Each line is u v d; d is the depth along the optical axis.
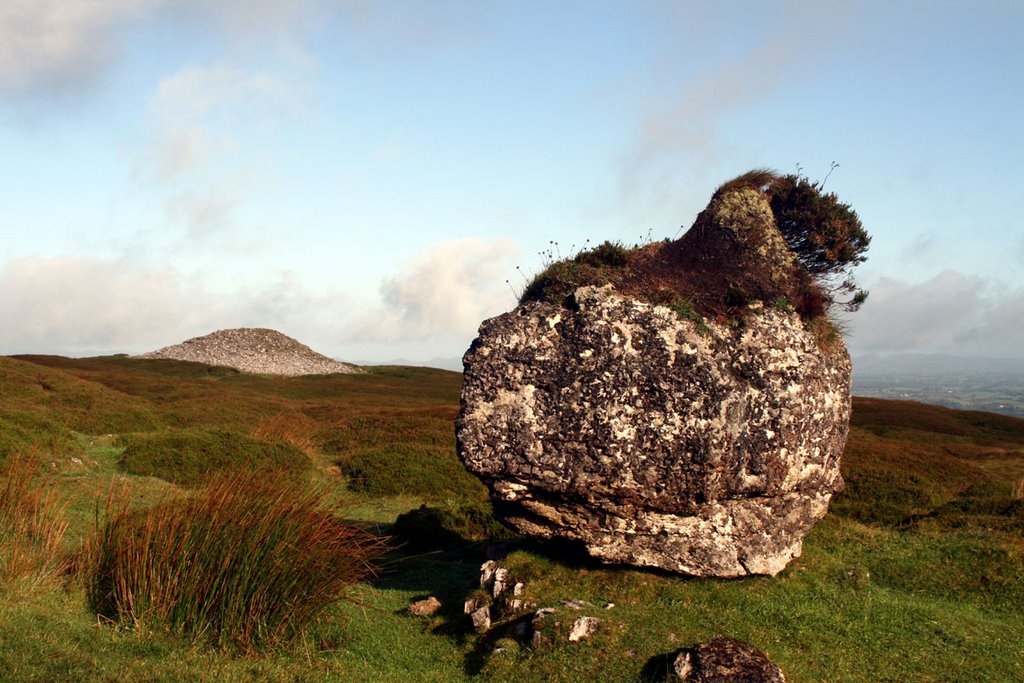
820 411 11.02
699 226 12.19
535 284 12.21
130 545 9.37
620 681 8.24
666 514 10.89
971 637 9.66
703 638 9.18
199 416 33.78
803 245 12.49
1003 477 27.16
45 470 17.39
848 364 11.80
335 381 77.06
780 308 11.23
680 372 10.46
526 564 11.63
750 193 12.09
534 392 10.86
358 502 19.92
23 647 7.18
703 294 11.35
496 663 9.09
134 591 9.04
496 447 10.94
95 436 25.42
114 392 36.81
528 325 11.14
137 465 19.70
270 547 9.51
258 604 9.15
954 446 37.66
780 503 11.14
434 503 20.98
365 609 11.24
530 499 11.30
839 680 8.36
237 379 73.44
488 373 11.11
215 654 8.45
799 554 11.87
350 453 27.45
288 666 8.55
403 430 31.80
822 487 11.50
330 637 9.71
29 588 9.16
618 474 10.55
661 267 11.97
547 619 9.65
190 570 9.12
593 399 10.60
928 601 11.09
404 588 12.77
